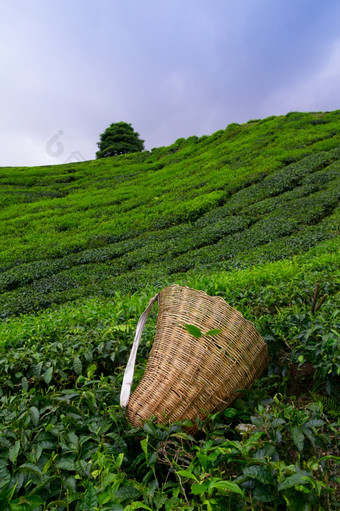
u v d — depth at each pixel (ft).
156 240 61.93
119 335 13.57
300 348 10.57
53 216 93.81
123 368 12.29
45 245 68.85
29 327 15.69
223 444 7.55
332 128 111.96
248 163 98.37
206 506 6.73
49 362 11.75
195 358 8.98
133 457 8.65
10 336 14.42
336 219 47.57
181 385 8.84
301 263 25.09
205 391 8.86
